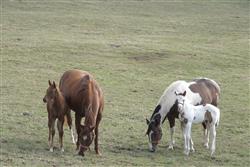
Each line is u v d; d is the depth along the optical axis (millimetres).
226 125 20344
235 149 17297
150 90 25875
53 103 15133
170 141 17000
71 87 15562
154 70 30188
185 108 15898
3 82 25672
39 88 24984
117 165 14523
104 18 46625
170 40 38969
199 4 55406
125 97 24125
